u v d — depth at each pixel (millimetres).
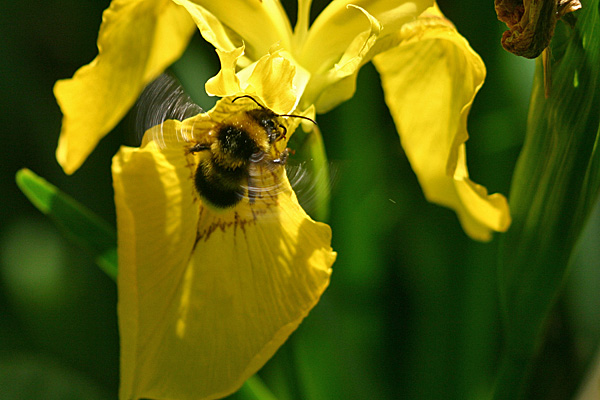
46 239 577
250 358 464
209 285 465
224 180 469
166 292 462
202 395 461
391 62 507
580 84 468
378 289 548
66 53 596
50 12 590
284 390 526
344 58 477
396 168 550
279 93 465
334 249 542
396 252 549
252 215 469
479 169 538
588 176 475
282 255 468
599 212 536
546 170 476
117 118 506
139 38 501
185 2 472
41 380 547
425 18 487
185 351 462
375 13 483
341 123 543
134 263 456
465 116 480
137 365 457
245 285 466
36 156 584
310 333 520
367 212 543
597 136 472
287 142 476
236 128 473
